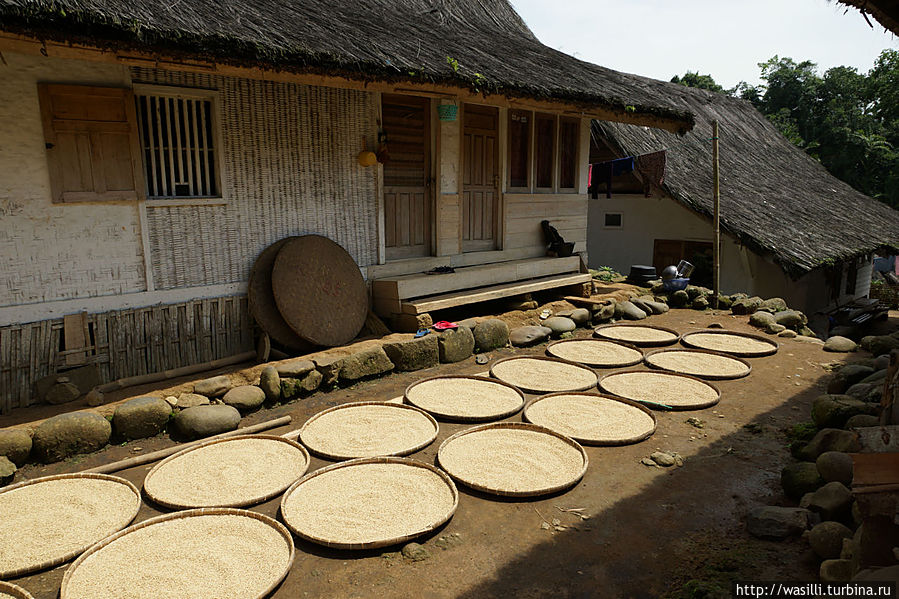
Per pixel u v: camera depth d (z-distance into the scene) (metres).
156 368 5.07
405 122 6.97
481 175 7.93
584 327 7.94
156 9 4.05
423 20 8.34
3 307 4.39
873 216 15.12
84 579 2.71
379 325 6.37
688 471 3.89
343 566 2.90
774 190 13.61
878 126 24.92
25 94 4.36
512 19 11.20
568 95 6.62
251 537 3.08
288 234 5.95
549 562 2.94
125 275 4.95
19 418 4.12
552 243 8.78
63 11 3.36
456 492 3.49
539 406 4.97
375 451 4.10
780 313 8.20
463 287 7.16
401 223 7.11
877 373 4.85
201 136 5.31
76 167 4.62
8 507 3.33
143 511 3.36
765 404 5.12
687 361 6.33
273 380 4.94
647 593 2.70
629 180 13.67
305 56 4.46
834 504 3.10
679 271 9.93
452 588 2.75
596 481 3.75
